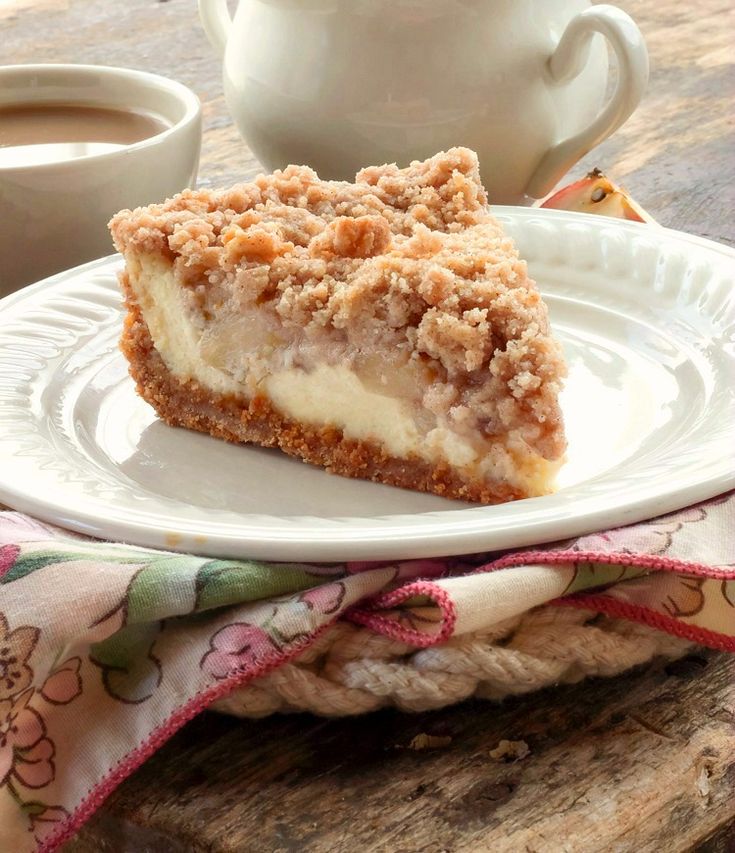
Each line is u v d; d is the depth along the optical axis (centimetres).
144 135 61
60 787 43
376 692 43
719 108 70
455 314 49
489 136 58
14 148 59
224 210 54
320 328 50
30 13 83
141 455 52
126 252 53
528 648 43
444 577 44
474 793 42
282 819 42
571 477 49
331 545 44
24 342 54
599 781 42
